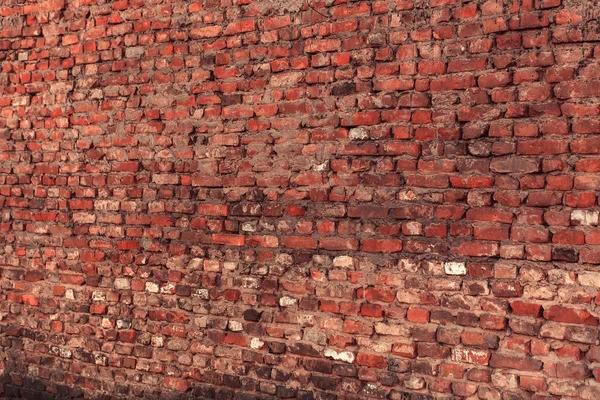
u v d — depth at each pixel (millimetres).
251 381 3670
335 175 3461
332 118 3465
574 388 2936
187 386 3852
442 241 3213
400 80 3301
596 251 2904
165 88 3924
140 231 4012
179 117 3885
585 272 2926
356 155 3410
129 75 4035
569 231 2955
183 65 3873
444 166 3209
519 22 3045
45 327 4324
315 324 3508
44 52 4324
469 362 3145
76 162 4223
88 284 4180
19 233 4430
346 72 3428
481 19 3125
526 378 3025
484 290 3119
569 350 2949
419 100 3260
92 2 4160
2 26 4461
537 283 3014
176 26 3893
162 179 3941
